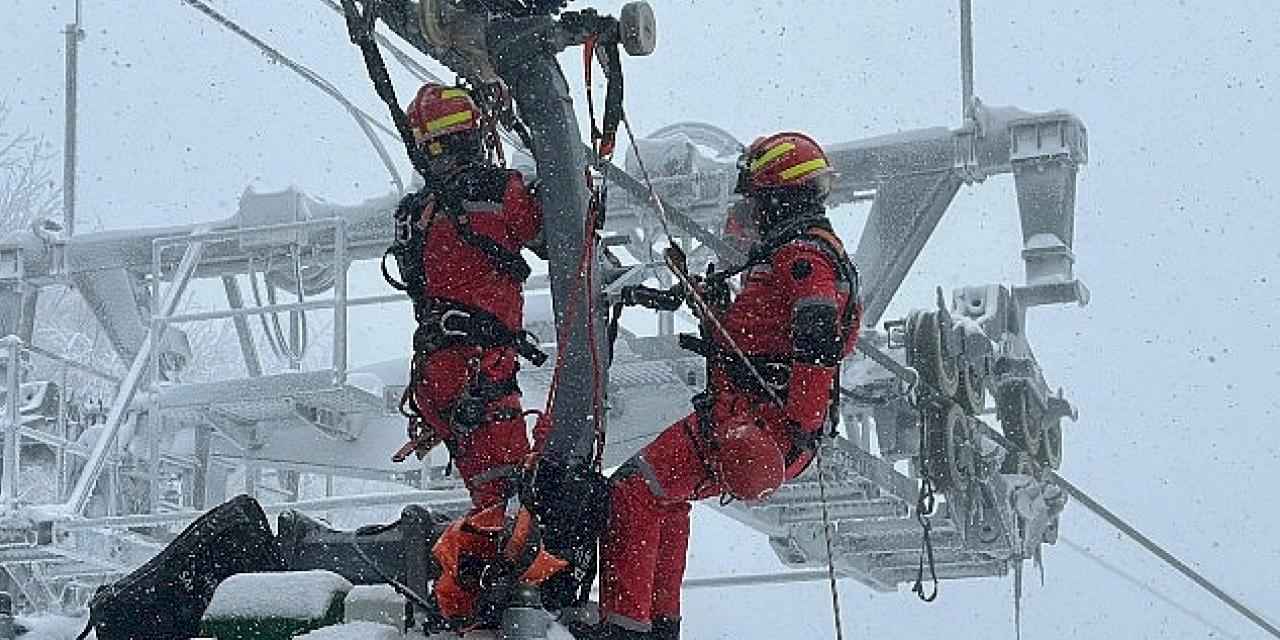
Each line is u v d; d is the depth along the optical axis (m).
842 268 5.10
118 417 12.55
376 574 5.03
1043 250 12.83
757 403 5.03
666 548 5.01
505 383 4.91
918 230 12.59
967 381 11.80
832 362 4.95
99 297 14.44
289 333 13.62
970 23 12.68
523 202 4.94
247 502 5.24
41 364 27.72
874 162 12.64
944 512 12.27
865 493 11.79
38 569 12.88
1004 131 12.52
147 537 13.24
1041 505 13.22
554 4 5.10
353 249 13.23
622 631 4.84
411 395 4.99
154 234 14.12
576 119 5.05
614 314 5.09
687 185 11.96
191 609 5.10
